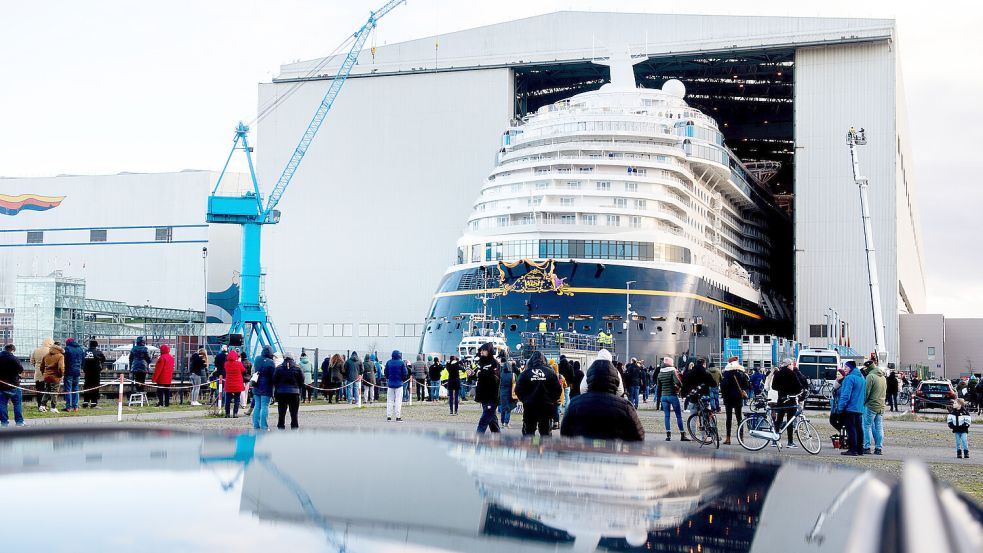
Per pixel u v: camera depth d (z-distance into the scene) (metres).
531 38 88.25
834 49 82.44
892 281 79.38
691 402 20.08
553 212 57.78
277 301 92.31
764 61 88.62
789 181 120.12
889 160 80.62
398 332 88.94
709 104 104.81
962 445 17.95
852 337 79.44
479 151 87.94
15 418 19.03
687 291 57.06
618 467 1.49
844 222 80.94
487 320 55.44
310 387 33.84
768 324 85.88
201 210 103.00
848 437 18.52
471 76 88.62
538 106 104.81
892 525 0.97
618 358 53.81
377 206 90.56
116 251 104.00
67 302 62.72
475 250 59.31
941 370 85.19
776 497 1.25
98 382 26.16
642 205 58.84
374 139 91.06
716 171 68.56
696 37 84.94
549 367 14.18
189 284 102.19
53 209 105.50
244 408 26.50
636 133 63.06
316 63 93.94
